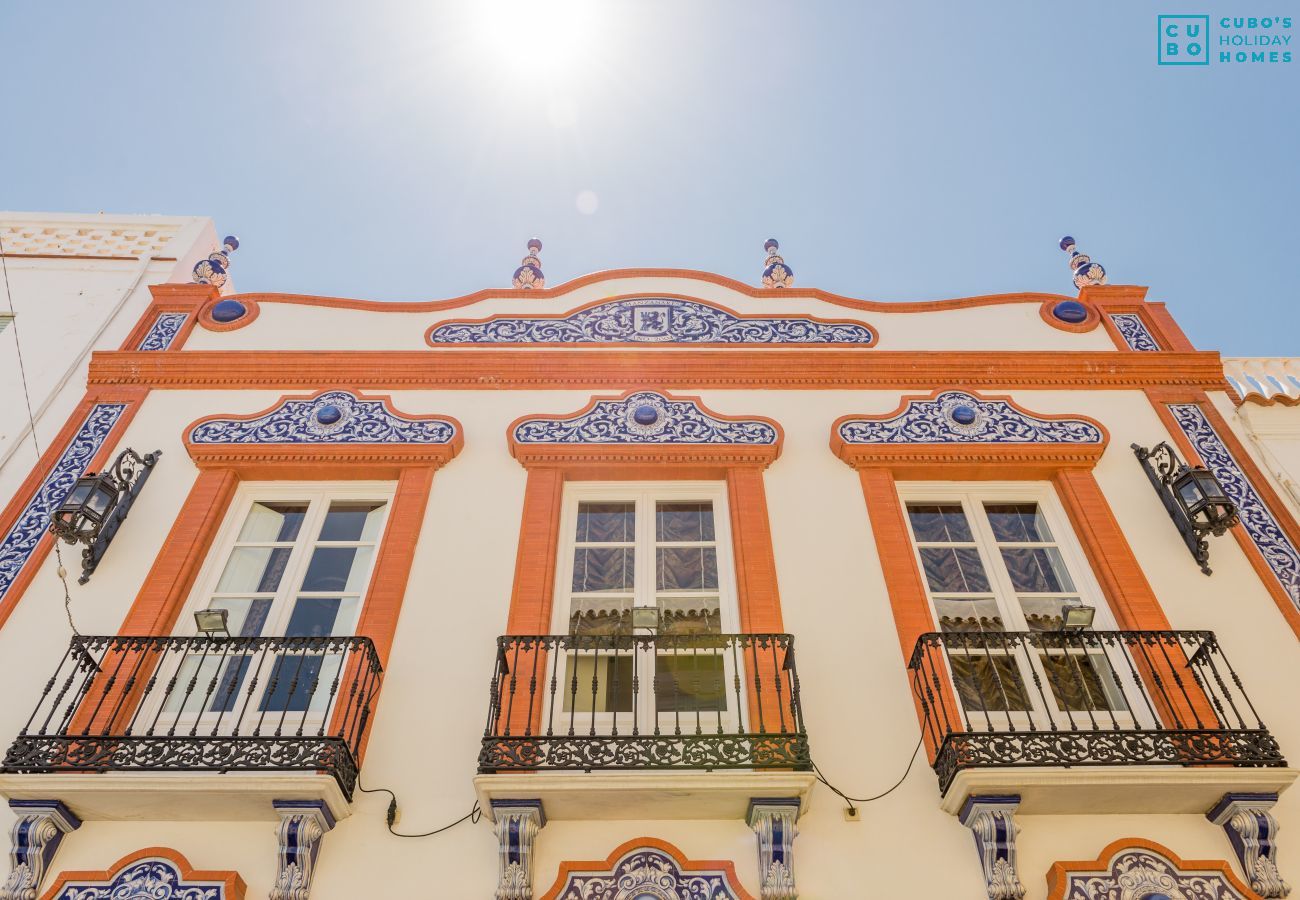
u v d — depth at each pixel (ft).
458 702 18.47
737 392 25.38
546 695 18.67
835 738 17.98
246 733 18.39
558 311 28.32
